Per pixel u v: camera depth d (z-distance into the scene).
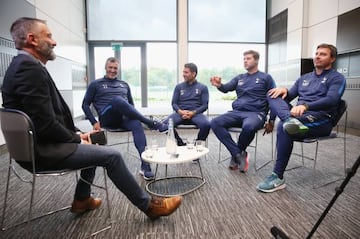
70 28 5.20
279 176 2.25
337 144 3.92
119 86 3.18
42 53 1.50
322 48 2.39
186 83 3.47
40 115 1.34
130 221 1.74
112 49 6.17
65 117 1.62
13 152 1.40
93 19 6.11
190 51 6.20
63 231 1.62
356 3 4.12
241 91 3.06
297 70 5.34
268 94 2.69
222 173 2.72
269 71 6.39
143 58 6.18
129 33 6.14
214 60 6.27
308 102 2.40
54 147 1.43
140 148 2.65
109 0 6.05
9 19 3.32
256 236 1.56
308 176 2.57
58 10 4.63
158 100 6.28
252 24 6.31
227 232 1.60
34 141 1.33
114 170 1.53
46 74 1.42
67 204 2.00
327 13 4.71
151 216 1.71
